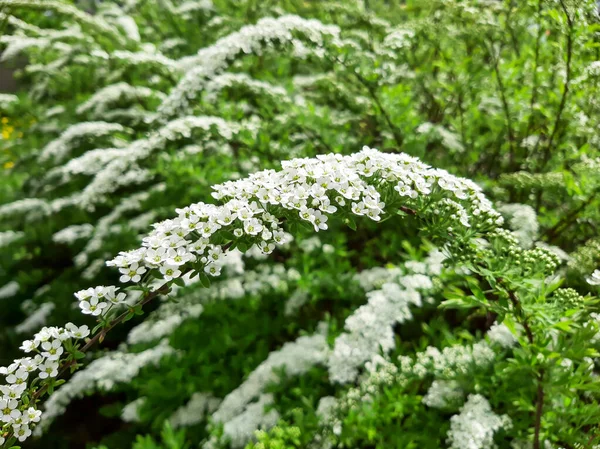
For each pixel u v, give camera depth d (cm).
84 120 478
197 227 147
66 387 290
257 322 302
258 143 332
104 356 318
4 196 470
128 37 462
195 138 341
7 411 135
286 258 358
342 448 227
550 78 316
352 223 165
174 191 363
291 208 157
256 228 149
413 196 172
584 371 183
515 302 178
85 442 332
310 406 232
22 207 404
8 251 433
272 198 154
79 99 495
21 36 498
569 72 272
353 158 175
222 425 240
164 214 356
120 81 472
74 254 423
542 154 326
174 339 295
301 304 294
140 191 425
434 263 268
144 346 310
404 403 227
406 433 218
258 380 257
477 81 331
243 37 280
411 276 262
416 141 307
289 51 296
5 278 419
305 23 282
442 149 347
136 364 289
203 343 296
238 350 294
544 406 203
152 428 269
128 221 380
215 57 284
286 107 345
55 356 140
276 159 338
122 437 297
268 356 280
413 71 370
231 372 286
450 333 260
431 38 333
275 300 314
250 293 314
